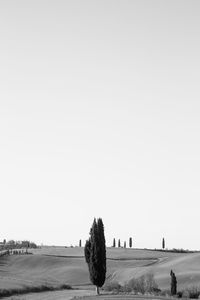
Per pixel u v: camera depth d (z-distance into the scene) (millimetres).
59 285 112375
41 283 110750
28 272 160625
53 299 81000
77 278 147750
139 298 79938
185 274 128125
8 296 86062
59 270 159250
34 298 82750
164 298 82750
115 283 114000
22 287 97062
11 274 140500
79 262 172125
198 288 107750
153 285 102625
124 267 162125
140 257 186875
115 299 77812
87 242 94062
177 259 160750
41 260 173000
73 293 94625
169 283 121312
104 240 93312
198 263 147875
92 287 120375
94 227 93750
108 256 190125
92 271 92125
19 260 174500
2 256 182125
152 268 145875
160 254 196500
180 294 94562
